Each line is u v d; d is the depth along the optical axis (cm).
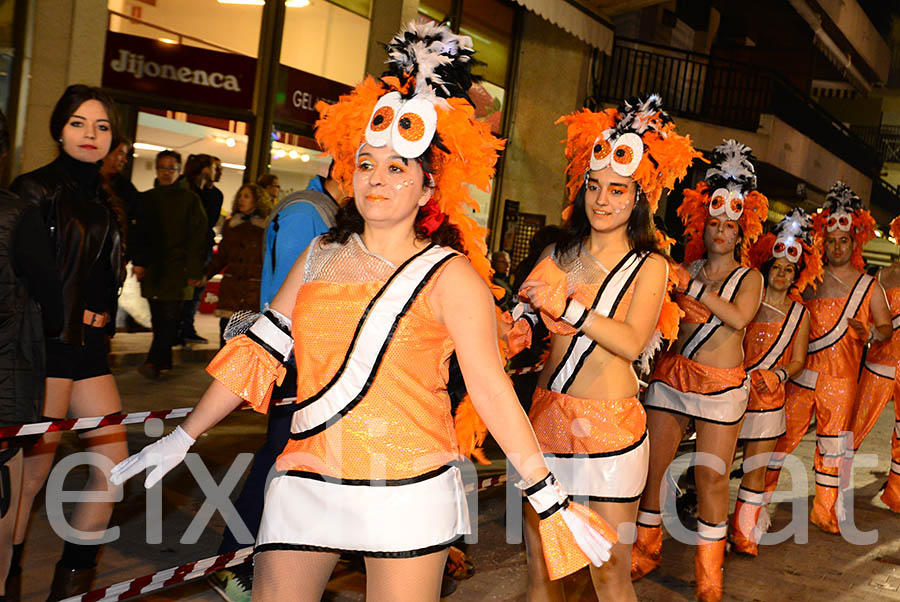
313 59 1073
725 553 538
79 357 361
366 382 236
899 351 712
